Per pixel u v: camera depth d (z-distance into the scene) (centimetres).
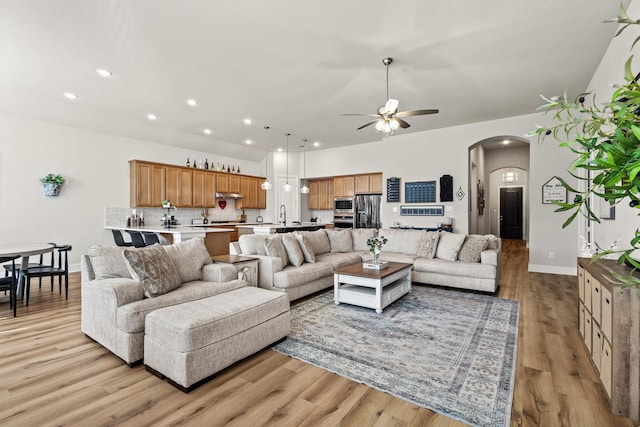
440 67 365
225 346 212
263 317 242
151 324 211
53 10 259
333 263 437
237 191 825
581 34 299
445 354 240
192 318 204
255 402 183
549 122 530
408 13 267
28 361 230
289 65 358
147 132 638
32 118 522
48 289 439
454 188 624
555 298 386
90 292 259
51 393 191
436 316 321
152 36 300
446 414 172
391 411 175
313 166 877
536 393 190
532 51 331
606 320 189
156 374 210
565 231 522
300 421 167
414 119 572
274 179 901
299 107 502
